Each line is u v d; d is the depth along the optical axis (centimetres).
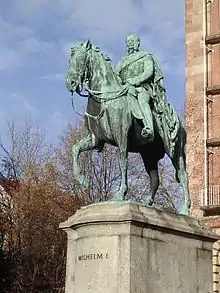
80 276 1344
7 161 4653
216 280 3616
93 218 1323
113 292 1280
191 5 4259
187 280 1389
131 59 1484
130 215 1292
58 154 4444
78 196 4144
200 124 4084
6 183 4534
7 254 3941
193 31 4222
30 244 4069
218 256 3656
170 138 1460
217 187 3978
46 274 4059
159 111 1452
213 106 4112
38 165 4516
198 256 1427
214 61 4166
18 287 3934
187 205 1503
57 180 4338
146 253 1314
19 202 4162
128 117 1411
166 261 1350
